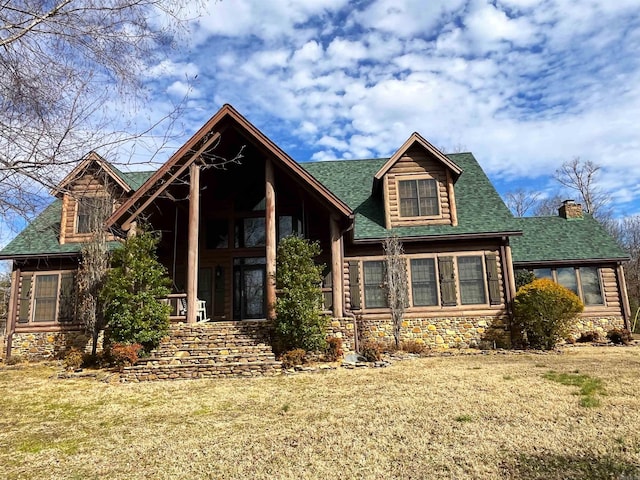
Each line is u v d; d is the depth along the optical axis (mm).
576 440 5340
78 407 8211
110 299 11805
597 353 13125
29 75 4578
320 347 11781
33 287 16125
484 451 5105
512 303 14992
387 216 15883
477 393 7875
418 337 15016
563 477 4367
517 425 6000
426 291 15336
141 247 12352
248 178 16859
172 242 16625
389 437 5727
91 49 4727
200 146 13305
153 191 13242
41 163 4594
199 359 10898
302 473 4730
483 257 15414
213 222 16969
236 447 5652
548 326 13977
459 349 14406
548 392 7773
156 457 5469
